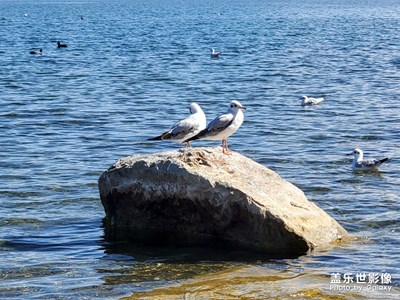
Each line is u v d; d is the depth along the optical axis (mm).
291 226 16094
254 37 89000
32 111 36219
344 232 17375
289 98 41188
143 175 17172
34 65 58500
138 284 14594
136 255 16359
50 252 16656
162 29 105438
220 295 13828
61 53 68688
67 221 18828
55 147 28156
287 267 15391
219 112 37000
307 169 24703
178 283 14586
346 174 24062
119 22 126438
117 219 17812
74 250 16766
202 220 16766
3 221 18812
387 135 30547
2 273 15352
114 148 28156
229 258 15984
